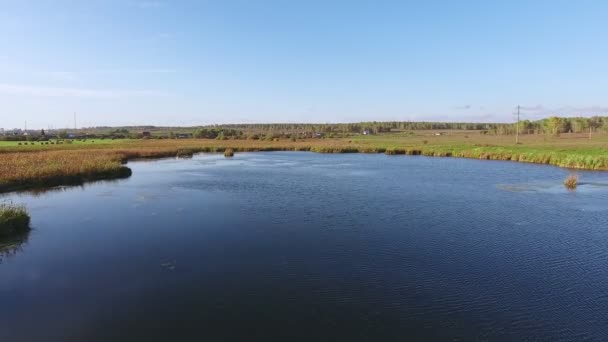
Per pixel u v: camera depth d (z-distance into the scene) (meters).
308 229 19.34
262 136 142.88
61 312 11.03
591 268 14.40
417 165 50.28
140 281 13.14
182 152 68.38
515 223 20.58
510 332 10.10
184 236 18.17
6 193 29.38
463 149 66.94
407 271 14.06
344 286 12.79
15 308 11.25
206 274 13.73
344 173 41.78
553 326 10.42
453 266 14.55
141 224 20.23
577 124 149.88
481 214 22.56
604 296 12.16
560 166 47.47
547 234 18.56
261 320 10.63
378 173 41.72
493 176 39.09
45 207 24.39
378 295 12.16
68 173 35.16
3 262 14.91
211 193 29.23
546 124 138.50
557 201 26.23
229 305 11.48
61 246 16.77
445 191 30.17
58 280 13.23
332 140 117.19
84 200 26.59
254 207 24.34
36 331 10.02
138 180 36.38
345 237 18.03
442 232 18.91
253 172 42.81
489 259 15.30
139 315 10.88
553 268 14.39
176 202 25.88
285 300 11.80
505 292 12.41
